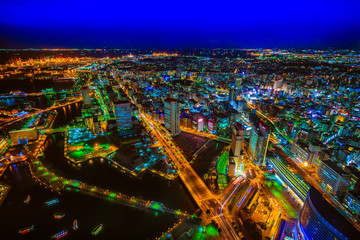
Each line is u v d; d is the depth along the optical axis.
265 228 192.38
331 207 156.38
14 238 185.75
